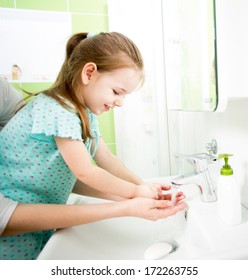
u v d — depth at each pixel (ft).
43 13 3.76
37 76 3.84
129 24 3.62
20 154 1.94
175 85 2.66
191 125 3.07
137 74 1.94
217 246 1.46
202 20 1.81
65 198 2.24
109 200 2.34
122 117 3.88
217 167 2.40
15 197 1.96
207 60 1.73
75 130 1.72
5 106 2.62
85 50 1.93
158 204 1.77
